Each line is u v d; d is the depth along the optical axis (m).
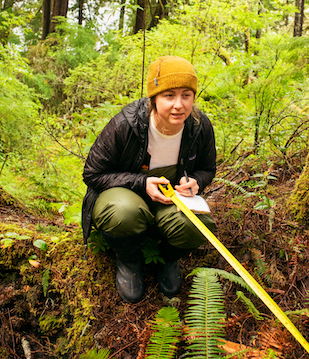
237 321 1.93
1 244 2.41
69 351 2.07
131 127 1.91
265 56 4.07
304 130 3.44
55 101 8.26
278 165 3.20
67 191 3.63
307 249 2.21
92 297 2.19
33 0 17.42
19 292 2.28
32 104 5.00
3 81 4.69
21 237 2.38
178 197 1.93
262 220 2.51
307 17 12.46
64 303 2.24
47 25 13.51
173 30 4.38
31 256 2.36
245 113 4.20
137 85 5.17
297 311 1.71
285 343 1.64
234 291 2.15
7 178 3.83
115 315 2.09
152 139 1.96
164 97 1.76
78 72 6.00
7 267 2.37
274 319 1.83
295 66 3.74
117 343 1.95
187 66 1.74
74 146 4.20
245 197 2.69
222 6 4.16
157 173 2.08
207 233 1.70
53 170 3.88
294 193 2.48
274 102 4.02
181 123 1.83
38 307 2.26
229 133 4.10
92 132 3.51
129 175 2.02
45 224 2.99
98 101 5.70
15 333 2.18
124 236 1.96
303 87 4.05
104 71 6.15
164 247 2.18
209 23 4.31
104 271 2.31
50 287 2.29
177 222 1.92
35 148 4.30
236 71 4.25
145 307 2.12
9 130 4.33
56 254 2.39
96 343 2.00
